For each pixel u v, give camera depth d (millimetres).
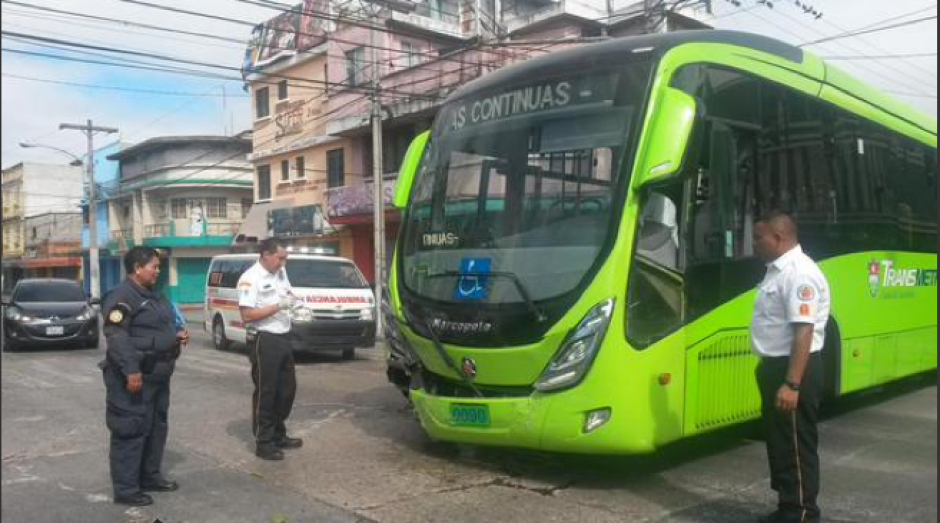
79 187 63062
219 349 16719
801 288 4566
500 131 6371
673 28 21266
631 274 5402
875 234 8250
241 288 6738
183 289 40812
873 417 8398
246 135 40625
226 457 6848
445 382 6109
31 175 61375
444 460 6621
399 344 6539
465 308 5855
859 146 8156
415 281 6473
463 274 6008
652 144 5227
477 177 6379
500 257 5852
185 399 9992
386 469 6359
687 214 5879
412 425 8094
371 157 26938
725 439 7320
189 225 40094
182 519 5203
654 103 5625
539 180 5969
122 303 5461
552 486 5824
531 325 5492
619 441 5328
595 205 5605
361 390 10570
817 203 7316
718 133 6180
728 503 5395
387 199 25094
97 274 34656
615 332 5305
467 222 6289
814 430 4738
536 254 5699
